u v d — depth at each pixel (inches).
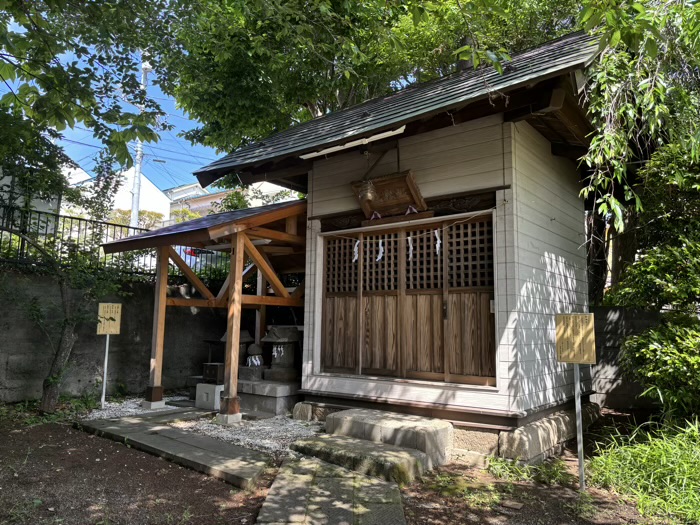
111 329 287.1
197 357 377.7
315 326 261.6
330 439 194.7
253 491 157.1
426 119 220.5
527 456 183.8
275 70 376.2
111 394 323.9
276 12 214.5
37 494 148.1
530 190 220.8
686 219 214.5
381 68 412.5
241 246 256.7
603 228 331.0
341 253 262.4
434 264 227.3
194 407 289.7
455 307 217.6
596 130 201.3
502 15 151.7
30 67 155.0
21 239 288.4
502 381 196.2
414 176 232.4
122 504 143.8
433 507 147.7
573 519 142.5
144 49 207.8
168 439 208.5
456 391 206.8
